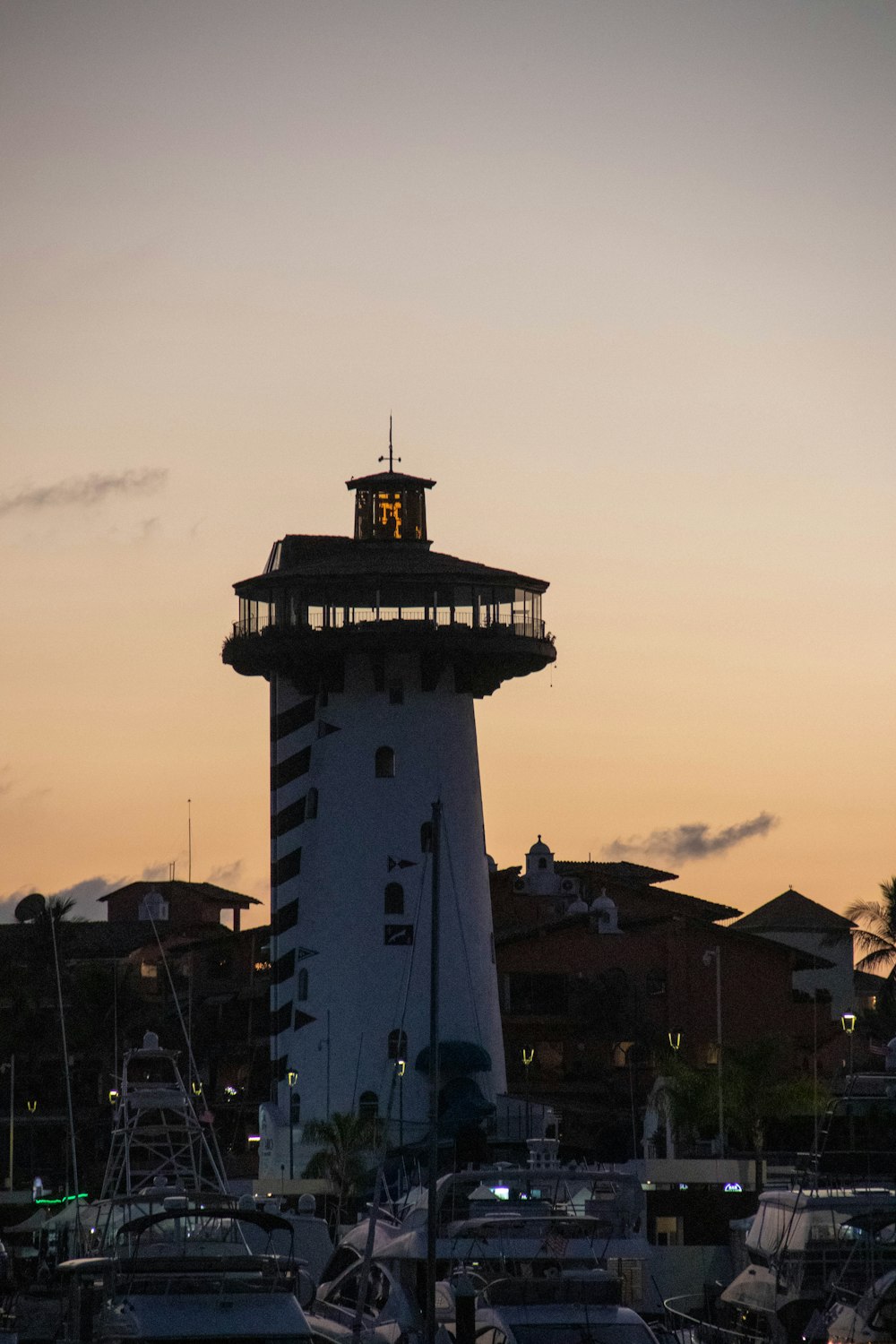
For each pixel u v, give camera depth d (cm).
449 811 15250
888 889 17462
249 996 17300
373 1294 6406
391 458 15962
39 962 17138
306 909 15262
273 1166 14625
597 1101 15925
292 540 15950
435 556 15662
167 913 19500
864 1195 6241
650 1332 5647
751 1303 6278
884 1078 8444
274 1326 5403
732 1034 17162
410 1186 8788
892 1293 5694
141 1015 16762
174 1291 5516
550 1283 5759
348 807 15212
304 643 15075
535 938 17100
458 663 15350
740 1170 9638
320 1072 14825
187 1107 9988
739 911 19412
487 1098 14812
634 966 17162
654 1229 9162
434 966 7044
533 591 15550
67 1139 14738
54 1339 6100
